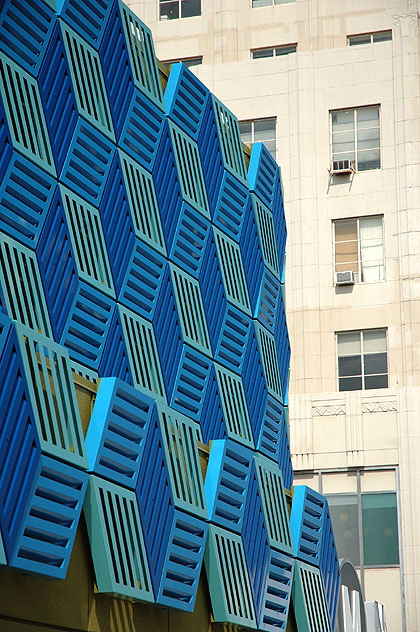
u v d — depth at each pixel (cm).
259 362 2855
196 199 2606
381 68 5012
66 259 1973
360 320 4762
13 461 1497
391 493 4516
